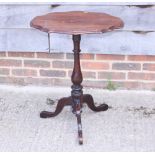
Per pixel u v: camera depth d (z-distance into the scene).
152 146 3.09
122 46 3.67
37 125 3.35
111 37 3.65
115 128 3.30
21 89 3.85
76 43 3.15
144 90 3.81
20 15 3.65
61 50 3.73
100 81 3.82
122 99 3.70
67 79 3.85
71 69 3.81
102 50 3.70
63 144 3.12
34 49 3.75
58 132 3.26
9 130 3.28
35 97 3.74
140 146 3.09
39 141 3.15
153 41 3.63
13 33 3.71
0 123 3.37
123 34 3.63
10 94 3.78
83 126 3.32
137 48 3.66
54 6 3.61
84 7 3.59
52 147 3.09
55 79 3.86
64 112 3.52
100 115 3.47
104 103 3.60
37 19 3.13
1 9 3.64
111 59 3.74
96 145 3.10
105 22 3.03
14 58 3.82
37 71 3.85
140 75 3.77
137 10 3.55
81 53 3.73
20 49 3.76
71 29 2.87
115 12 3.57
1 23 3.68
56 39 3.70
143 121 3.39
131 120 3.40
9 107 3.59
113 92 3.79
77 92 3.28
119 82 3.81
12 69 3.87
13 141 3.15
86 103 3.47
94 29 2.87
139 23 3.58
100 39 3.66
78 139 3.14
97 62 3.76
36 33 3.70
